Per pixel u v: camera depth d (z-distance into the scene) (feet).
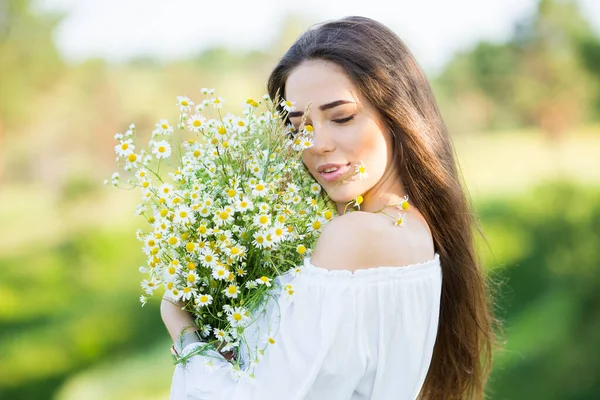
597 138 31.53
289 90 4.69
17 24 30.83
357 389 4.41
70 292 28.73
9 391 25.99
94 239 29.66
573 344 22.54
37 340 26.91
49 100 32.07
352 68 4.56
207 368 4.33
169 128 4.66
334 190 4.64
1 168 31.35
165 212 4.42
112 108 33.06
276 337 4.23
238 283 4.54
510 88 33.73
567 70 31.55
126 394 23.57
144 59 35.50
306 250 4.56
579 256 25.14
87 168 32.09
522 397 21.18
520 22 33.65
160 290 19.57
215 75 37.14
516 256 25.71
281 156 4.65
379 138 4.65
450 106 35.40
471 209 5.62
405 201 4.55
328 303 4.16
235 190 4.38
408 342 4.38
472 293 5.15
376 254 4.31
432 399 5.43
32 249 30.30
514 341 22.47
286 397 4.11
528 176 29.91
